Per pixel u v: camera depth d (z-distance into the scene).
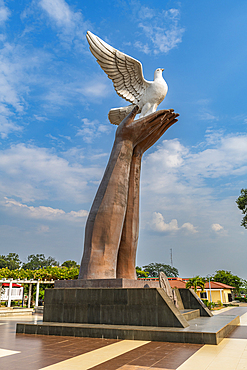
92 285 12.05
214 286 48.12
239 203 27.58
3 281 29.58
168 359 7.01
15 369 6.19
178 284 41.62
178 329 9.57
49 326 10.77
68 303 11.73
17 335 10.70
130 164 14.78
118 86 15.87
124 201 14.02
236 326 13.98
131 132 14.78
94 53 14.70
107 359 7.00
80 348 8.22
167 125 16.19
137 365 6.50
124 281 11.80
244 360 6.90
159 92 16.14
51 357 7.21
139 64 15.44
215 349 8.09
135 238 15.26
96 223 13.33
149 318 10.38
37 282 32.19
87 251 13.15
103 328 9.97
